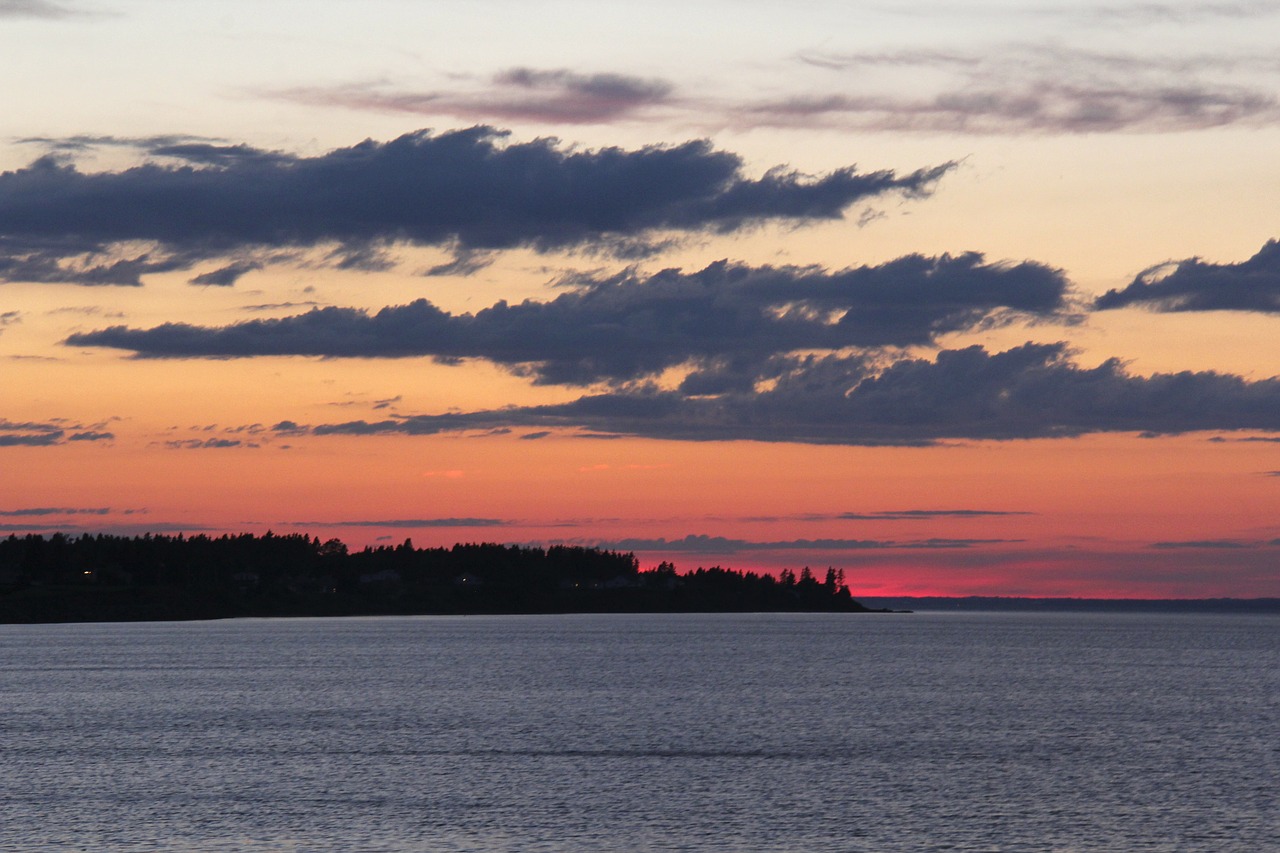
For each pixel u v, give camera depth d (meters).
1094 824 110.44
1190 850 101.50
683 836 105.44
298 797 120.81
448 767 138.75
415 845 101.94
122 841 102.75
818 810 115.31
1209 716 193.50
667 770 136.88
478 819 111.25
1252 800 121.06
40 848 100.50
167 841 102.75
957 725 179.38
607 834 105.81
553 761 143.12
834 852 100.56
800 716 190.62
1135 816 113.69
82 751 152.38
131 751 152.12
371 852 99.69
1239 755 149.75
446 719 186.62
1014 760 144.88
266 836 104.62
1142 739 164.38
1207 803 119.50
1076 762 143.50
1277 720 187.75
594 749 153.25
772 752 150.62
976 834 106.62
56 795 122.06
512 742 159.62
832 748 154.38
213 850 99.94
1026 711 199.62
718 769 137.62
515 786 126.75
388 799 119.94
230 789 125.25
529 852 100.00
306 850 100.12
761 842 103.62
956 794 123.31
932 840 104.62
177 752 151.12
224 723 182.12
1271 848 102.12
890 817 112.75
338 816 112.25
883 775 134.00
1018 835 106.25
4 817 111.88
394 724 179.88
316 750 152.62
